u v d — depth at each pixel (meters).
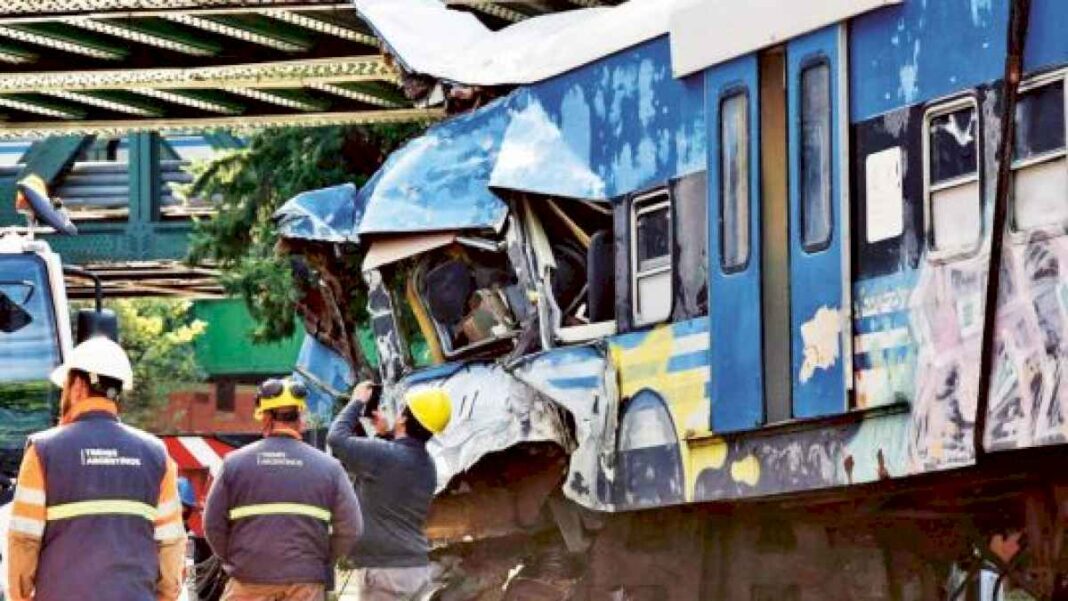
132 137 86.56
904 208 22.61
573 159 27.66
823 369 23.59
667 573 27.59
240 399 89.94
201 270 61.03
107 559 18.20
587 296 27.89
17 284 25.55
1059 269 20.67
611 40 27.19
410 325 30.61
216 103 46.41
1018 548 25.67
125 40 43.16
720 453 25.17
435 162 29.31
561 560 28.89
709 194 25.34
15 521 18.23
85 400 18.59
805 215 23.94
